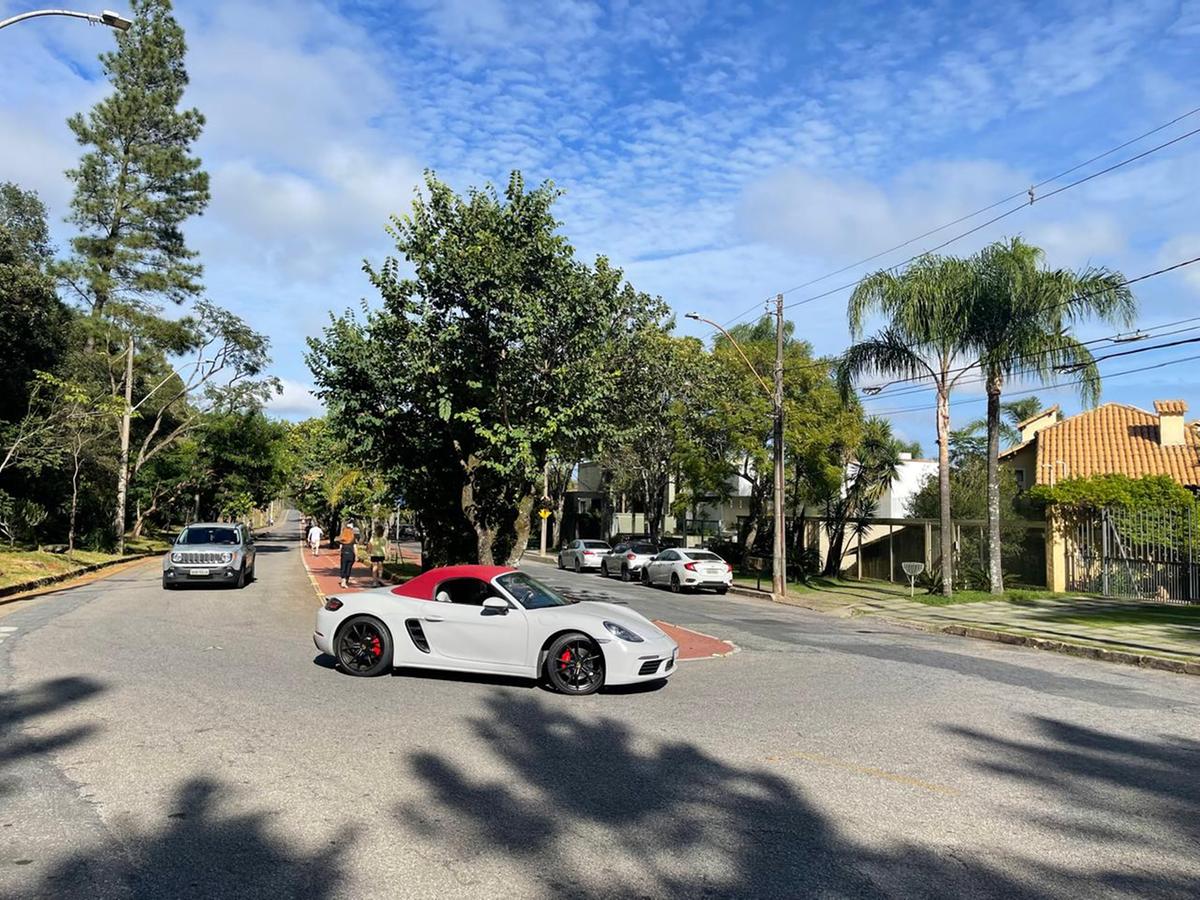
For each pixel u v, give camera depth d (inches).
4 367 1162.6
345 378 580.1
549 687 373.1
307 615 627.8
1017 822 209.3
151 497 1939.0
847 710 339.6
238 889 161.5
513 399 543.5
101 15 502.0
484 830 195.5
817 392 1193.4
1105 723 331.3
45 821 194.5
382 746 264.5
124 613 605.9
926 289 882.1
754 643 561.6
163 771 232.5
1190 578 886.4
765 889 167.2
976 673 451.5
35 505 1202.0
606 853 183.6
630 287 623.8
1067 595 949.2
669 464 1374.3
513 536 611.8
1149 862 185.0
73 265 1503.4
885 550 1270.9
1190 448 1095.6
